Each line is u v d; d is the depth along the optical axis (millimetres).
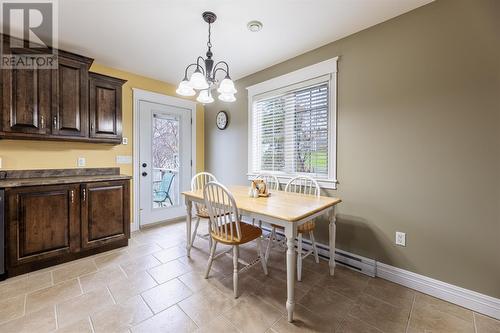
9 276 2002
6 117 2092
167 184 3701
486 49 1570
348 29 2154
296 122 2754
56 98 2352
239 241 1779
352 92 2229
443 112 1736
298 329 1444
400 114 1937
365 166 2154
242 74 3293
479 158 1606
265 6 1842
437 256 1782
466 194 1658
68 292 1797
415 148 1868
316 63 2498
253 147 3266
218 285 1908
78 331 1406
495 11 1539
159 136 3586
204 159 4121
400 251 1961
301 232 1981
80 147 2816
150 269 2164
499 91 1531
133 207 3293
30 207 2072
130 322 1484
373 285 1934
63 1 1766
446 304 1692
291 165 2803
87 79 2574
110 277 2021
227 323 1487
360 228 2201
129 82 3229
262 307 1643
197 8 1867
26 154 2459
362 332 1426
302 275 2082
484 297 1590
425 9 1805
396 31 1950
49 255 2168
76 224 2328
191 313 1573
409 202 1908
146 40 2365
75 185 2320
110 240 2559
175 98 3740
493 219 1565
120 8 1860
